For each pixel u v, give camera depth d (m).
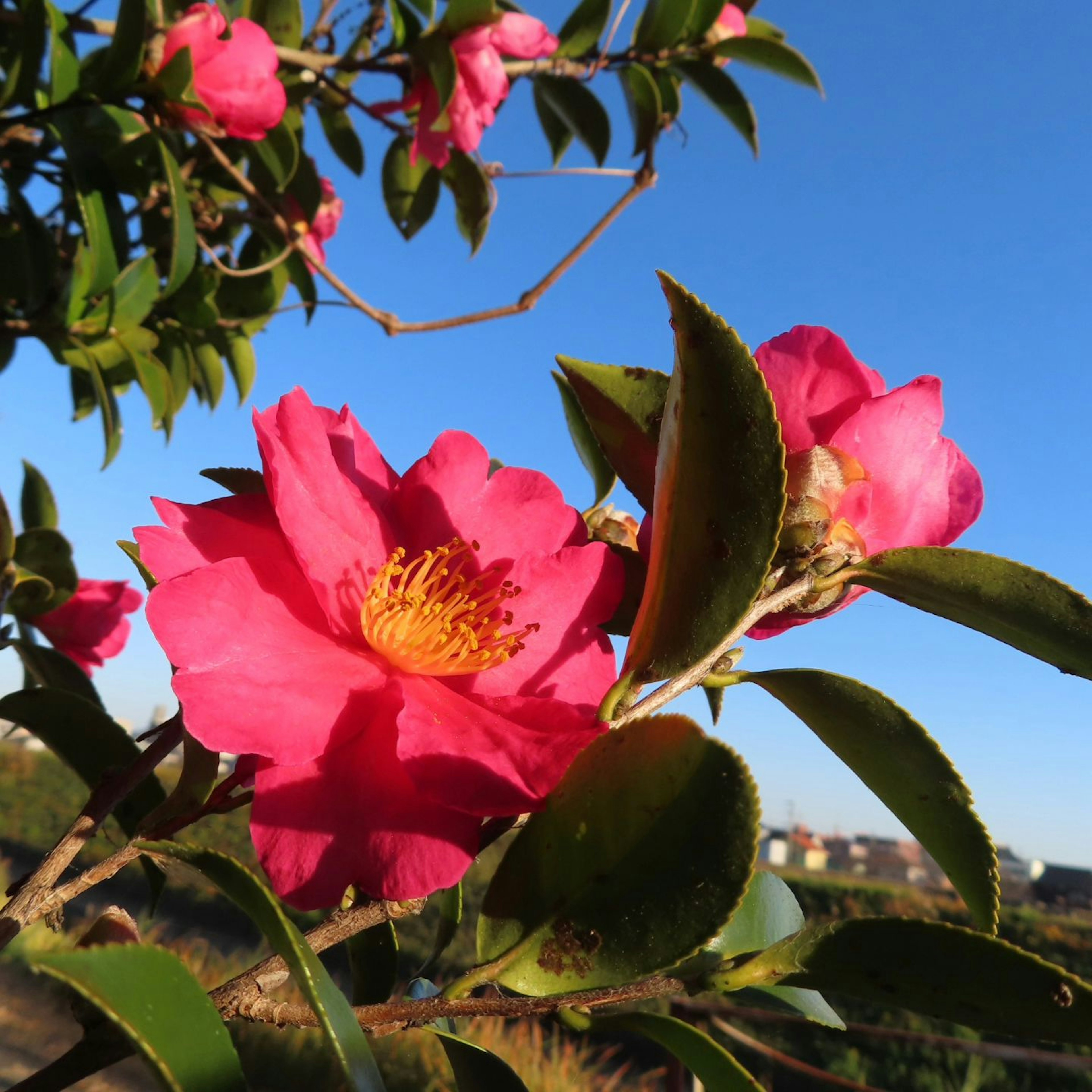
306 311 0.63
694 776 0.14
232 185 0.57
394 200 0.63
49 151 0.49
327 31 0.59
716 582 0.15
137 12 0.42
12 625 0.44
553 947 0.14
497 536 0.19
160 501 0.16
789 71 0.56
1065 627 0.16
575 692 0.18
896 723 0.16
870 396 0.18
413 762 0.14
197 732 0.14
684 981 0.15
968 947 0.13
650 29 0.56
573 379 0.20
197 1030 0.11
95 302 0.48
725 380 0.14
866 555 0.17
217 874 0.13
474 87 0.52
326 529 0.17
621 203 0.53
